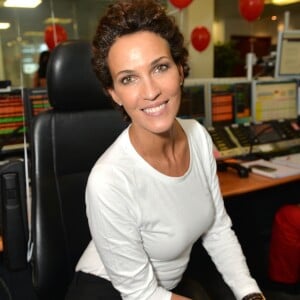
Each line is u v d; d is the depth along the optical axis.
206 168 0.96
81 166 1.16
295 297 1.67
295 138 2.03
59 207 1.09
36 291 1.05
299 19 7.19
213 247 1.00
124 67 0.69
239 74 5.25
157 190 0.80
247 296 0.88
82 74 1.10
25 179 1.09
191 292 0.94
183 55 0.76
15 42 3.91
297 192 2.35
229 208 2.23
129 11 0.68
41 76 2.57
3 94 1.48
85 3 4.86
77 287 0.93
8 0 2.98
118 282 0.82
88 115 1.16
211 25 4.96
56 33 2.99
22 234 1.08
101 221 0.77
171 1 2.91
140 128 0.76
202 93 1.88
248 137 1.93
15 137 1.52
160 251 0.84
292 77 2.16
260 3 3.14
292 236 1.63
